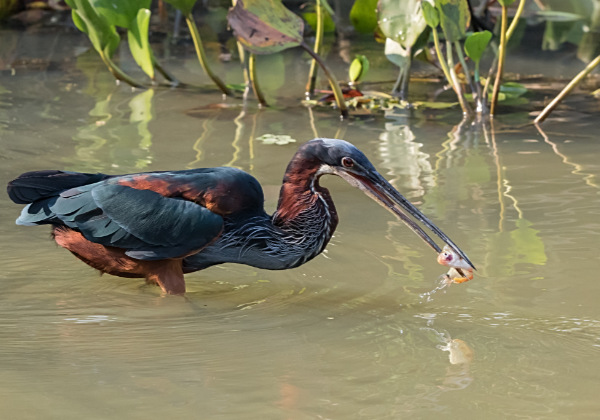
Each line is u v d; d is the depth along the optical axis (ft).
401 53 62.75
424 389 24.20
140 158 45.62
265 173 43.60
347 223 37.93
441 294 31.04
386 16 60.18
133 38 61.16
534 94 61.46
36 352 26.17
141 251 30.63
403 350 26.68
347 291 31.42
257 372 25.07
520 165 45.55
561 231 36.45
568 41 76.18
